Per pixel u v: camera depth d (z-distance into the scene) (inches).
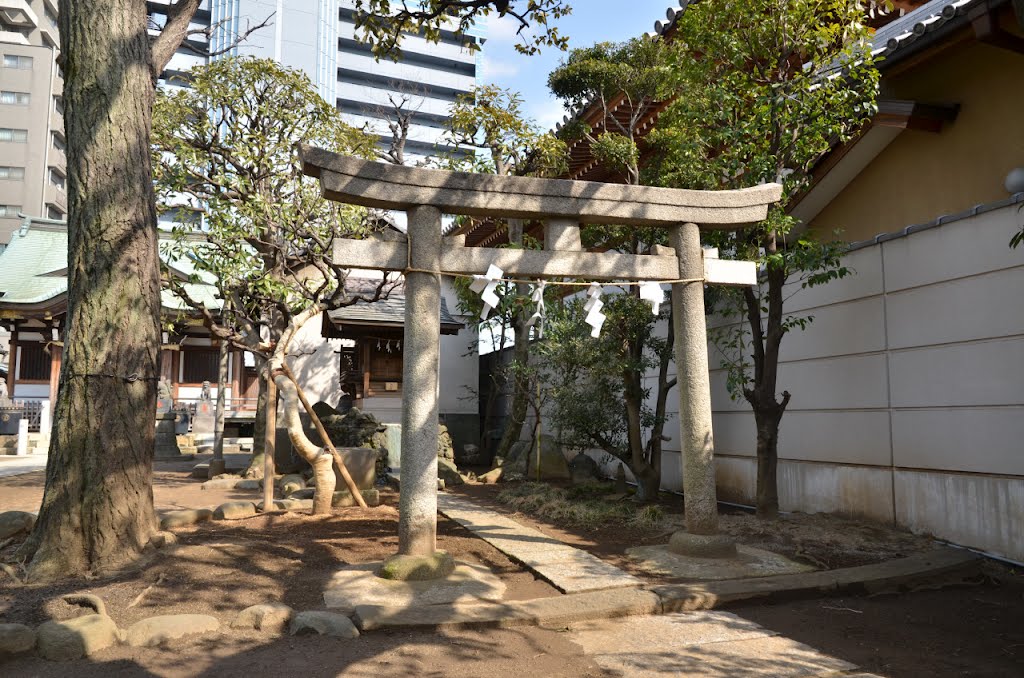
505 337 678.5
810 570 231.9
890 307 299.1
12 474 537.6
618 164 427.2
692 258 255.9
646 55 579.8
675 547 249.8
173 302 812.0
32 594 194.1
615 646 172.2
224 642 167.5
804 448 345.7
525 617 185.5
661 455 459.8
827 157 363.6
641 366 378.0
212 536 266.8
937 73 346.3
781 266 292.2
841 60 301.0
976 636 181.0
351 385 679.1
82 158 234.5
